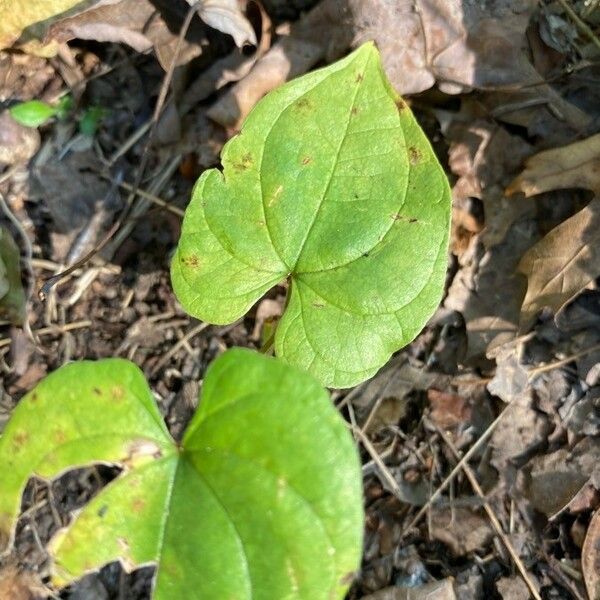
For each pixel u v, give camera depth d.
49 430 0.14
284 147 0.16
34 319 0.22
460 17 0.21
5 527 0.14
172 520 0.14
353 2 0.21
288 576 0.13
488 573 0.20
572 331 0.21
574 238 0.20
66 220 0.23
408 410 0.22
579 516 0.20
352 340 0.16
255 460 0.13
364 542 0.21
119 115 0.23
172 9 0.22
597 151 0.20
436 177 0.16
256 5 0.22
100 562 0.14
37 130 0.23
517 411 0.21
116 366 0.14
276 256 0.16
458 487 0.21
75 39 0.23
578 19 0.22
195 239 0.16
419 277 0.16
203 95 0.22
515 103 0.22
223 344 0.22
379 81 0.15
